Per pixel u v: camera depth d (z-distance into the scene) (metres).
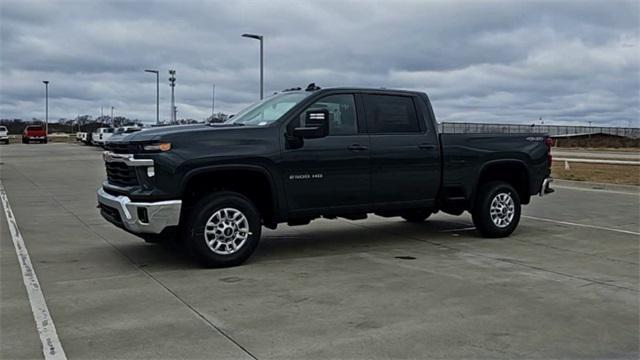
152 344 4.62
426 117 8.63
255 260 7.63
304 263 7.46
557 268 7.21
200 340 4.70
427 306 5.58
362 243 8.90
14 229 10.09
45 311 5.45
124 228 7.09
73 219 11.30
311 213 7.71
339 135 7.86
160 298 5.86
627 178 20.50
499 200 9.27
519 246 8.64
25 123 100.94
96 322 5.14
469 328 4.97
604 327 5.03
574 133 80.50
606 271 7.07
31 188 17.41
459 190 8.93
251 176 7.39
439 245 8.72
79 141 70.50
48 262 7.51
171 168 6.78
